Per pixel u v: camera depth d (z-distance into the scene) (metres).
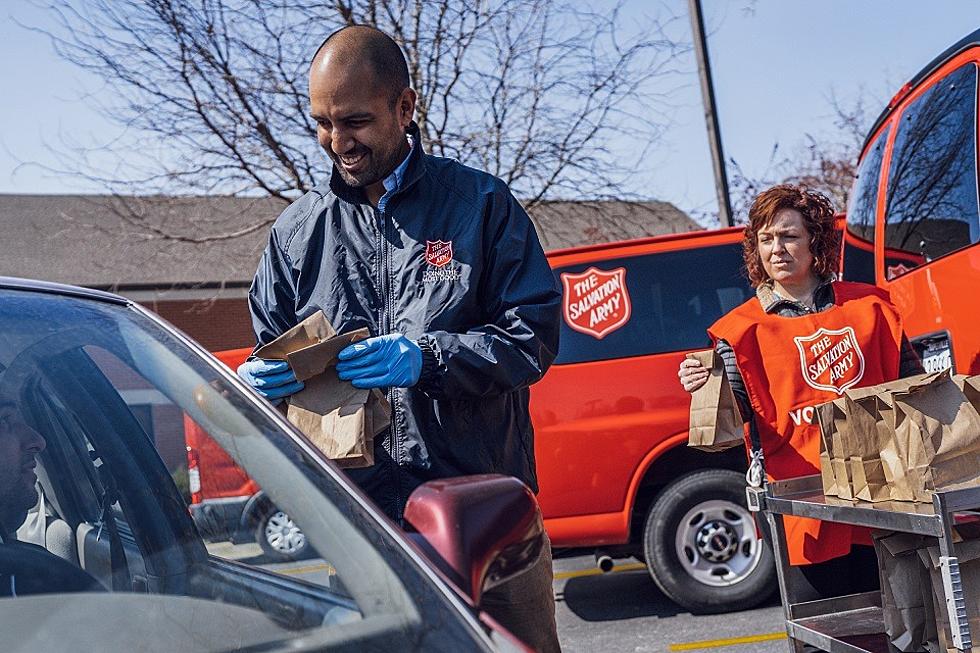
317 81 2.45
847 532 3.29
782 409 3.35
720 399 3.39
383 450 2.48
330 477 1.65
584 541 5.27
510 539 1.57
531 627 2.08
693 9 11.52
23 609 1.42
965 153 3.79
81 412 1.75
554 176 11.18
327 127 2.46
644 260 5.45
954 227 3.79
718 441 3.38
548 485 5.26
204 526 1.59
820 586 3.53
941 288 3.85
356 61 2.43
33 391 1.74
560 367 5.33
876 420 2.94
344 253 2.58
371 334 2.54
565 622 5.63
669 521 5.32
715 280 5.41
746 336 3.39
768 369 3.37
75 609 1.42
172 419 1.70
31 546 1.59
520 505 1.61
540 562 2.14
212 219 11.77
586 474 5.25
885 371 3.36
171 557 1.57
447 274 2.51
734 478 5.31
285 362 2.37
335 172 2.59
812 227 3.41
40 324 1.83
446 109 11.00
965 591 2.72
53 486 1.68
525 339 2.46
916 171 4.29
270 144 10.65
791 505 3.20
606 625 5.48
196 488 1.63
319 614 1.42
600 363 5.32
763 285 3.53
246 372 2.40
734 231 5.47
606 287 5.42
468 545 1.53
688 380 3.44
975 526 2.76
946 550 2.63
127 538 1.62
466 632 1.39
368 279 2.56
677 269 5.43
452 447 2.47
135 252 13.32
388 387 2.36
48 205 26.42
